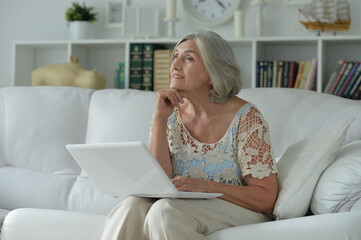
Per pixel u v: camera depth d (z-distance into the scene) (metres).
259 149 1.62
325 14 3.05
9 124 2.56
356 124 1.88
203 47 1.66
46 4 3.71
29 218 1.73
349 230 1.34
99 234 1.63
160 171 1.35
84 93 2.60
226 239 1.43
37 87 2.64
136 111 2.40
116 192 1.55
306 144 1.71
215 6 3.38
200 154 1.67
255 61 3.12
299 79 3.07
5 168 2.52
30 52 3.66
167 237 1.38
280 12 3.32
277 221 1.42
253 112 1.67
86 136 2.50
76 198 2.35
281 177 1.66
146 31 3.42
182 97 1.70
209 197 1.51
